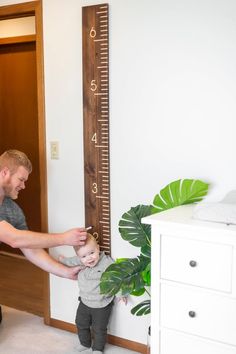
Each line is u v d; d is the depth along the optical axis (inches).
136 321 97.7
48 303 110.9
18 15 108.3
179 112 87.6
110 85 94.9
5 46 154.4
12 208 99.1
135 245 86.2
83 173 101.8
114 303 99.7
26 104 152.9
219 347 68.4
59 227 107.2
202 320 69.3
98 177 99.0
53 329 109.7
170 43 86.7
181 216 73.9
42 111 105.6
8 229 88.7
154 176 92.2
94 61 96.0
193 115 86.1
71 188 104.1
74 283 106.1
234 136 82.5
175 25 85.8
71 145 102.7
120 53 92.7
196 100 85.4
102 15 93.5
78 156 102.0
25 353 98.2
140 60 90.5
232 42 80.7
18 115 155.6
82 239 92.0
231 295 66.1
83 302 97.7
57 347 101.0
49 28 101.9
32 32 146.8
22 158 93.5
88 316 98.0
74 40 98.9
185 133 87.4
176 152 89.0
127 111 93.5
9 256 167.3
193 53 84.7
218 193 85.4
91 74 96.8
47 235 89.8
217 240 65.9
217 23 81.7
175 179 89.8
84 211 102.8
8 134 159.5
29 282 141.5
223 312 67.3
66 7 98.8
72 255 105.2
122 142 95.0
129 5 90.4
